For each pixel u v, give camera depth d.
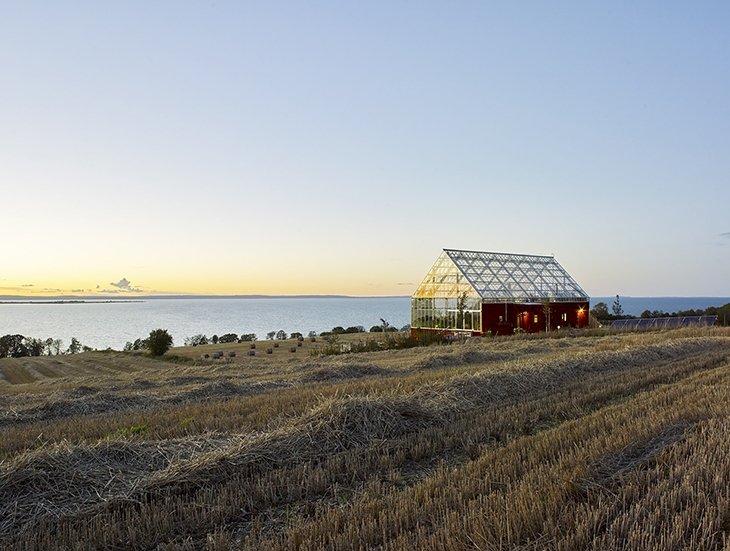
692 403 8.79
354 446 7.57
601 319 58.38
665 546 3.95
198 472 6.32
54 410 12.30
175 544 4.69
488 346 25.91
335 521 4.80
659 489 4.91
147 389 16.89
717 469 5.30
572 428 7.65
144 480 6.06
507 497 5.00
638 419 7.72
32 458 6.26
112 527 4.96
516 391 11.84
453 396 10.62
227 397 13.33
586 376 14.02
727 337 26.34
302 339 51.91
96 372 31.77
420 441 7.72
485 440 7.82
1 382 28.84
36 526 5.20
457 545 4.16
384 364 21.16
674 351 19.62
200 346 47.94
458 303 41.12
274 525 5.16
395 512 4.96
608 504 4.75
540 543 4.19
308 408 9.90
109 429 9.60
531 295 42.44
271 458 6.94
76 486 5.97
